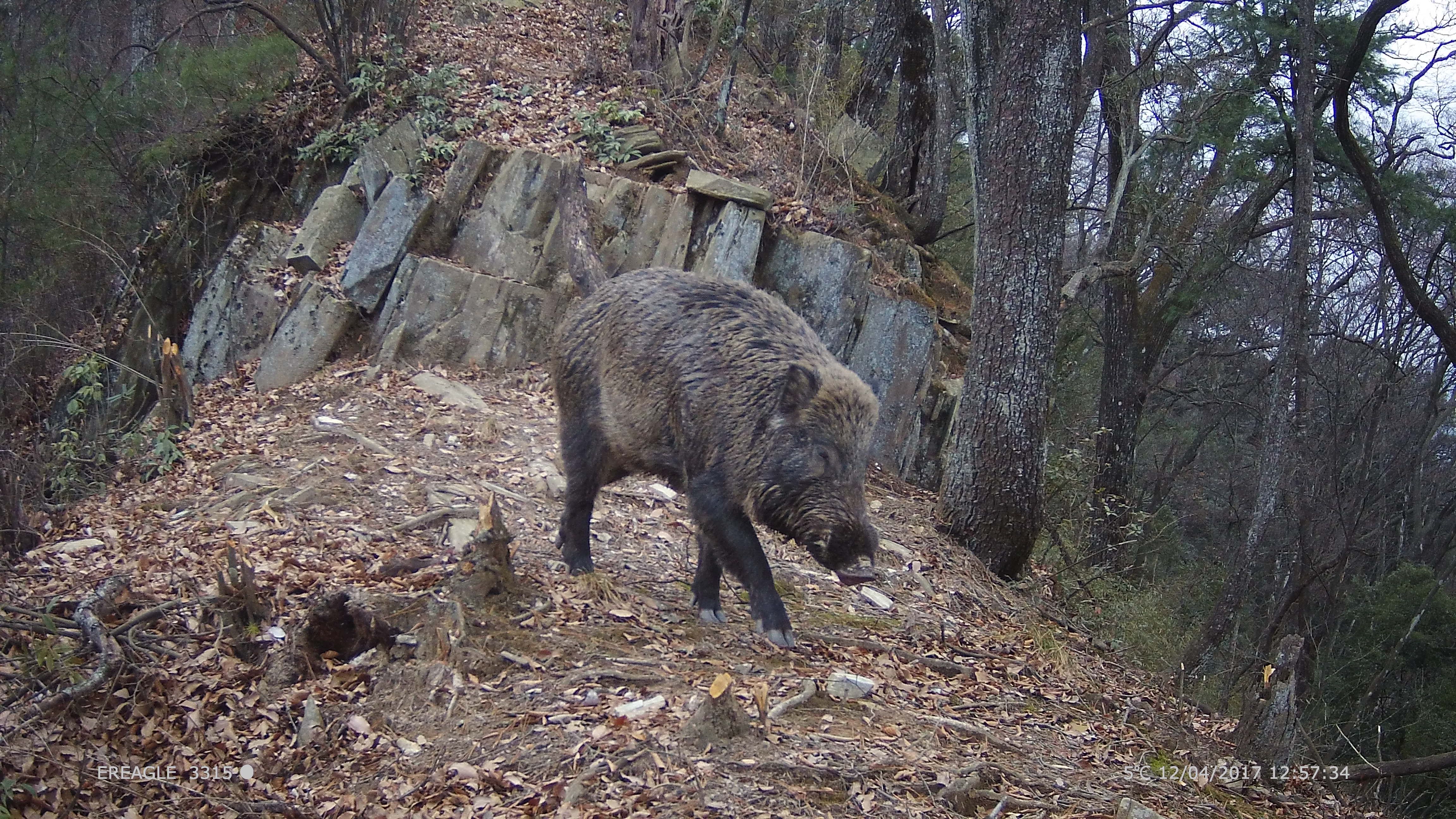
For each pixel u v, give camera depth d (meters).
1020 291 9.27
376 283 11.42
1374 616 16.86
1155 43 15.59
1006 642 7.66
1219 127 16.64
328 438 8.98
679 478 5.87
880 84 17.31
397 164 12.48
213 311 11.77
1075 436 17.95
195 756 4.83
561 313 11.45
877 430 11.66
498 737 4.64
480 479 8.30
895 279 12.62
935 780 4.55
